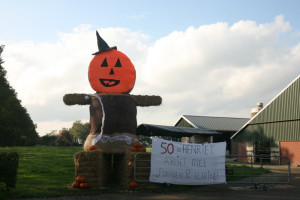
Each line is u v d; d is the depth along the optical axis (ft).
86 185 31.76
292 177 45.83
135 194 29.66
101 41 39.88
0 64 127.65
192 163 33.55
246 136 94.48
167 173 33.04
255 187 33.88
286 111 78.23
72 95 38.32
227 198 27.91
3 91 143.74
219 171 33.71
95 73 38.60
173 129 49.78
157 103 40.60
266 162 87.04
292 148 76.18
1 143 187.21
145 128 50.03
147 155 33.99
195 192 31.40
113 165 41.93
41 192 29.09
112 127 36.40
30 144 246.06
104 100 37.24
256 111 117.50
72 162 64.08
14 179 29.53
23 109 203.10
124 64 39.01
